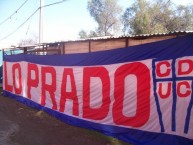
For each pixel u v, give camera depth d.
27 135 4.31
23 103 7.14
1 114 5.93
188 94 3.13
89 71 4.62
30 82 6.71
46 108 5.92
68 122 5.03
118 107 4.04
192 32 3.26
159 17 17.12
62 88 5.31
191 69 3.12
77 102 4.87
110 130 4.16
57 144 3.85
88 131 4.46
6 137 4.22
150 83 3.58
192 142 3.06
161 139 3.41
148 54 3.62
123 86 3.97
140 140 3.67
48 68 5.82
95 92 4.48
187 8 16.84
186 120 3.14
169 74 3.35
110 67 4.20
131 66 3.86
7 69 8.22
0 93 9.07
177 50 3.27
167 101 3.36
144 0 18.16
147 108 3.61
